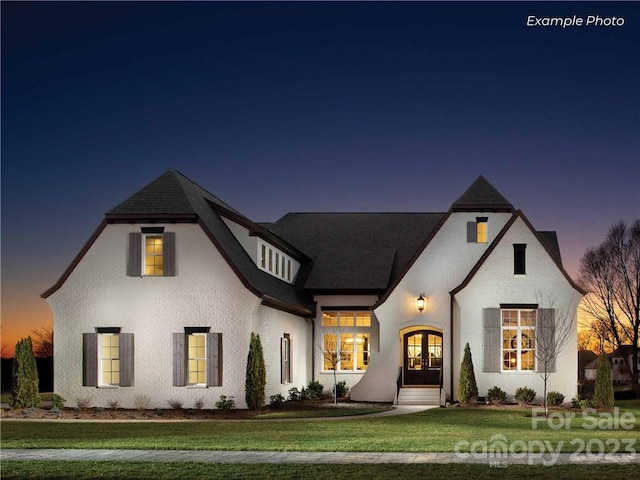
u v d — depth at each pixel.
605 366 29.27
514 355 31.48
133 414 26.58
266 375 29.61
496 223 33.09
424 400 31.83
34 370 28.17
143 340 28.73
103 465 15.11
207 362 28.33
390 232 40.97
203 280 28.70
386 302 33.59
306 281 37.00
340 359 35.75
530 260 31.42
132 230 29.19
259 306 28.91
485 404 30.45
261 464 15.08
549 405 30.02
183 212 28.75
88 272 29.33
